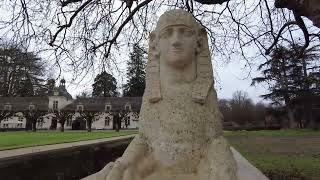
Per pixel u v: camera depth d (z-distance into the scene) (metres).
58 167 9.84
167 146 3.73
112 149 14.83
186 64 3.99
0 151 9.27
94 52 10.04
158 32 4.14
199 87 3.96
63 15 9.53
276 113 39.62
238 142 21.83
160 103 3.92
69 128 48.53
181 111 3.81
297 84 38.06
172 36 3.99
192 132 3.76
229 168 3.46
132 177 3.52
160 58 4.10
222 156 3.57
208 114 3.90
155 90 3.99
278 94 38.72
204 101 3.89
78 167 10.98
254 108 39.56
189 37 4.02
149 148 3.88
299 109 37.66
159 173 3.75
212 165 3.50
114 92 49.78
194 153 3.73
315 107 36.97
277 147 17.75
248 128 38.66
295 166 10.08
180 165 3.71
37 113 46.62
